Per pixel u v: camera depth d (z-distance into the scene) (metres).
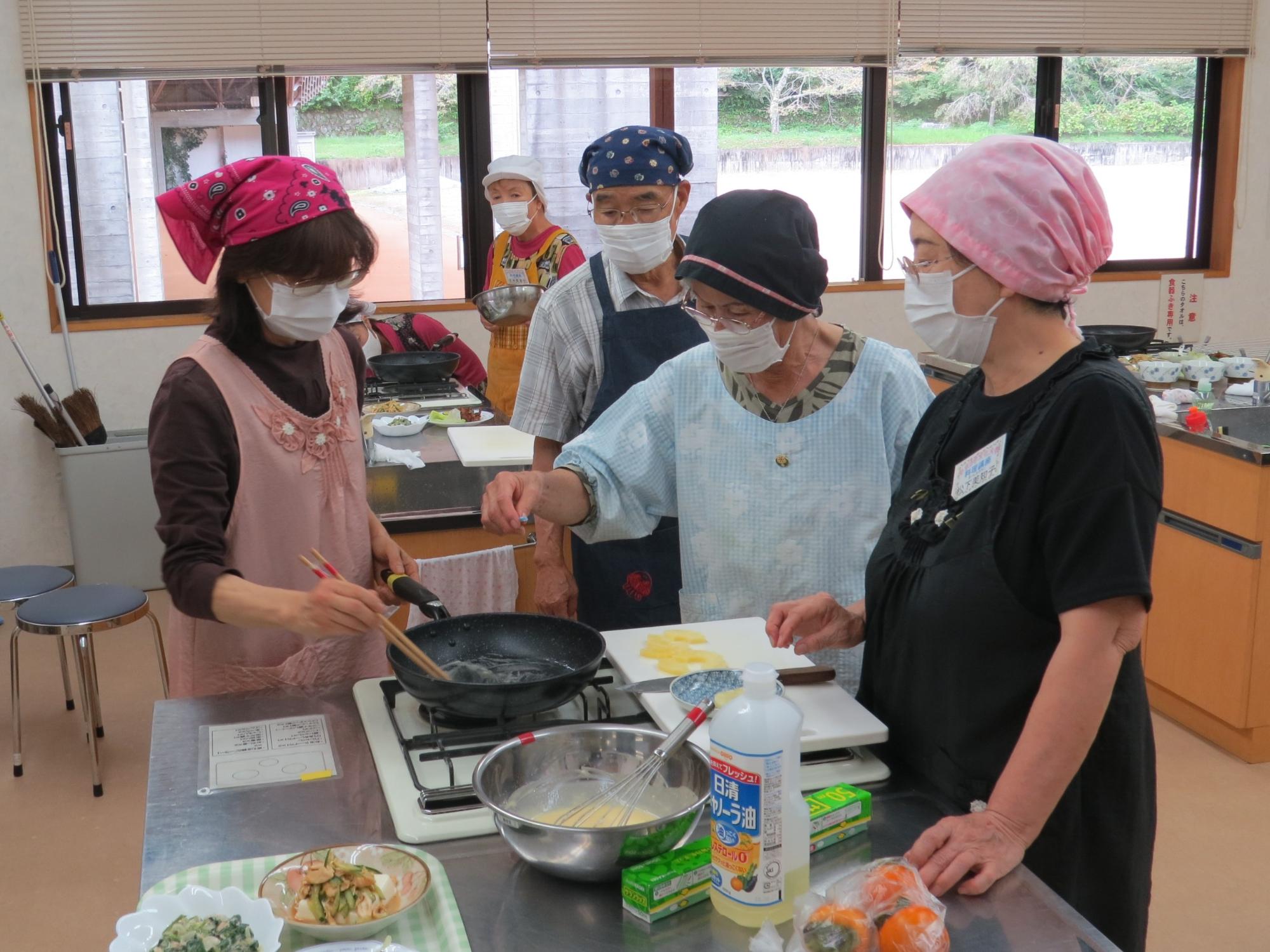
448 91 4.95
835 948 0.96
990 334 1.25
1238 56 5.50
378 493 2.81
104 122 4.57
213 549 1.58
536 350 2.36
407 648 1.38
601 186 2.16
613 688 1.53
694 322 2.27
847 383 1.67
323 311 1.58
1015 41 5.27
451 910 1.06
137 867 2.78
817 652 1.63
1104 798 1.30
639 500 1.77
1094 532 1.14
